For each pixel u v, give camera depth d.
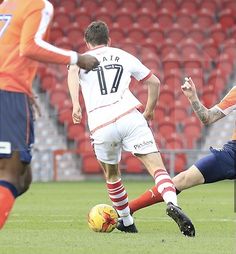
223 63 73.75
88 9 81.50
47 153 64.19
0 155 19.09
